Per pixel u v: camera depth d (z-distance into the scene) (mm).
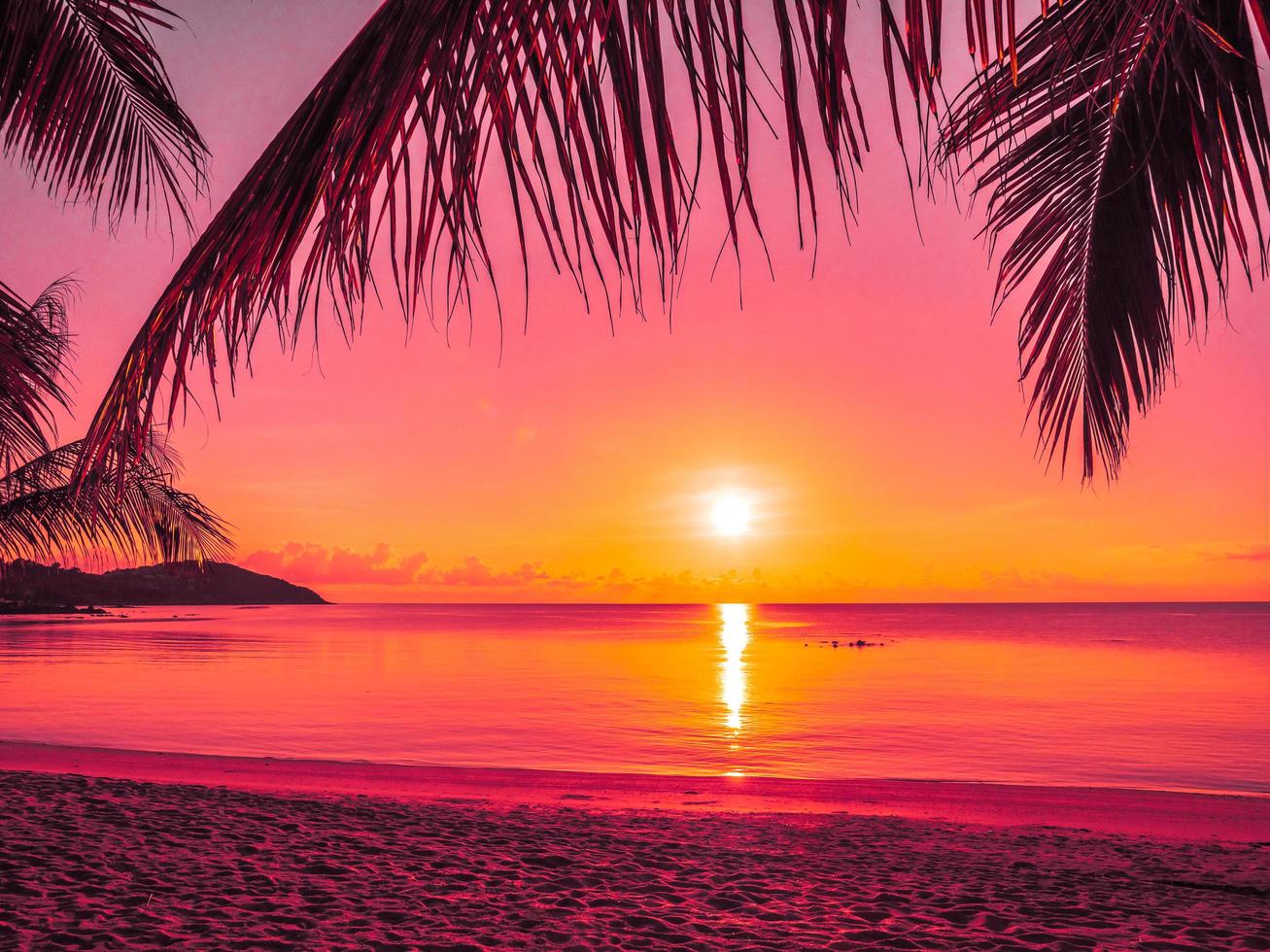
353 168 1242
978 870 8109
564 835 9188
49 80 4605
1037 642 66938
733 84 1131
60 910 5668
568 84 1225
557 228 1245
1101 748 18734
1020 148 2992
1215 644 62750
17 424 5824
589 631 96000
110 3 4520
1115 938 5930
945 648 59500
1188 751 18406
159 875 6715
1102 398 3125
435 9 1211
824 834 9820
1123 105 2834
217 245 1314
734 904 6582
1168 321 2947
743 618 172750
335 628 104125
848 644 65875
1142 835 10258
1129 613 193875
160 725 21562
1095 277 3062
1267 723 22547
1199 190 2570
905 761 17250
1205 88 2330
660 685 32688
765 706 26125
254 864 7273
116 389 1360
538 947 5387
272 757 17141
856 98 1176
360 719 22922
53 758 14930
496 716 23641
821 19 1156
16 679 34062
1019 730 21391
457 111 1204
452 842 8570
